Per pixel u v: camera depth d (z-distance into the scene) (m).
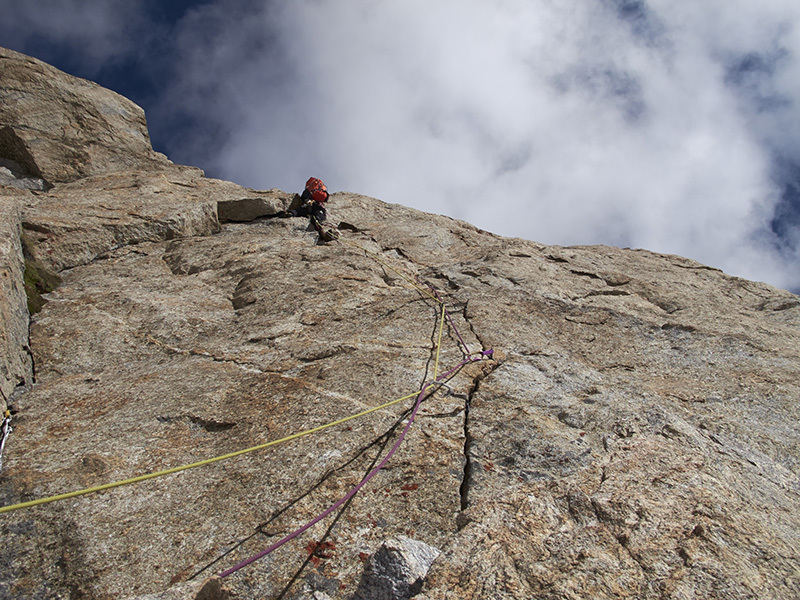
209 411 4.34
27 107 10.77
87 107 11.43
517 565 2.67
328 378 4.70
